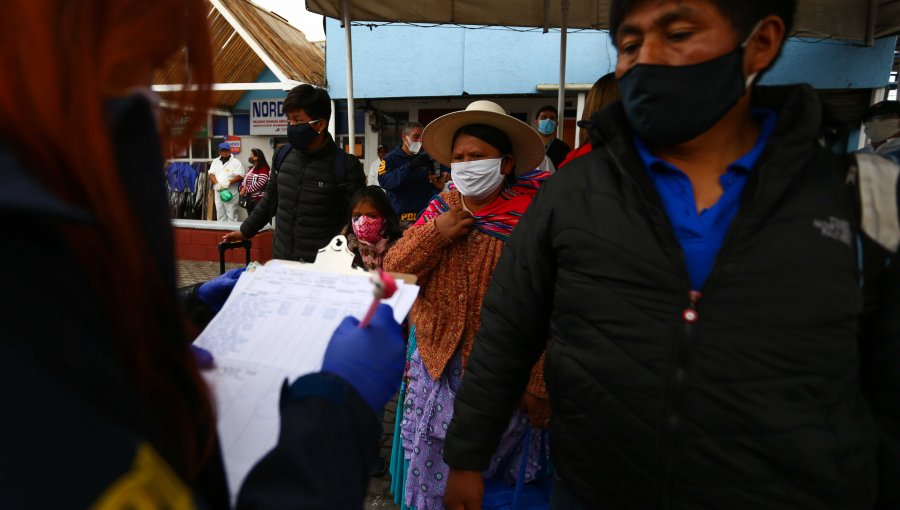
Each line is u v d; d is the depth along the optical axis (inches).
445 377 69.6
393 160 184.4
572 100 271.1
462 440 47.4
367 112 298.8
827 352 31.1
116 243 16.2
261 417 26.5
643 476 35.9
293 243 130.8
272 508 19.8
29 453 13.7
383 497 94.7
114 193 15.7
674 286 34.1
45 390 14.2
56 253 15.5
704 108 34.8
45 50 14.1
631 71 36.5
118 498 14.6
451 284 68.5
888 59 214.5
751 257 32.3
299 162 128.1
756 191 32.6
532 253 43.6
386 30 272.7
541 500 72.9
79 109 14.8
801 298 31.1
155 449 17.7
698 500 34.3
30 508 13.7
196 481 22.1
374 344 27.0
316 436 21.8
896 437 33.3
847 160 33.9
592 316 37.1
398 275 33.3
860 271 31.7
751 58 35.5
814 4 137.9
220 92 306.2
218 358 29.4
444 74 273.0
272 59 237.1
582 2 151.8
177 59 20.4
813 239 31.4
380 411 26.4
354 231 98.5
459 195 74.2
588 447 38.6
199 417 21.9
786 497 32.1
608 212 37.3
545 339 48.1
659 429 34.6
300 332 30.0
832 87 221.6
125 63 17.2
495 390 46.7
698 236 35.2
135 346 18.1
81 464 14.3
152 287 18.7
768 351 31.6
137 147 18.2
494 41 264.7
